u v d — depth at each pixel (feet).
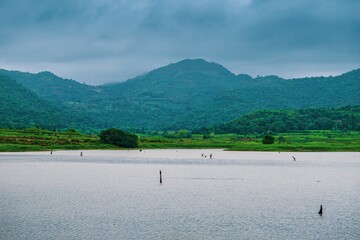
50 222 206.80
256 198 280.72
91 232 189.78
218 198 279.28
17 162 536.01
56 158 608.60
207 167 504.43
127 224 204.64
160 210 237.45
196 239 181.68
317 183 362.53
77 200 265.95
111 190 310.04
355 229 198.18
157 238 182.19
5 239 178.09
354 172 458.09
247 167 509.76
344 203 263.49
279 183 360.69
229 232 192.44
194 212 233.35
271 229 198.08
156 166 510.99
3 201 259.60
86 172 432.66
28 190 305.12
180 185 342.03
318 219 218.18
